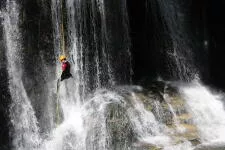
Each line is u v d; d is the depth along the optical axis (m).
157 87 13.22
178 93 12.86
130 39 13.89
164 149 10.09
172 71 15.03
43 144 10.96
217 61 15.69
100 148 10.23
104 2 12.98
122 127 10.46
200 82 15.34
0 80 11.20
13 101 11.24
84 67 12.38
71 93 11.93
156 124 11.28
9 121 11.09
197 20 16.06
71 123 10.93
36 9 11.79
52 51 11.91
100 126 10.42
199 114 11.96
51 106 11.59
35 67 11.68
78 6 12.39
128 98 11.84
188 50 15.61
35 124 11.36
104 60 12.92
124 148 10.18
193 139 10.72
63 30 12.09
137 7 14.41
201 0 16.08
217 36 15.81
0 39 11.37
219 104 12.72
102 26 12.91
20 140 11.09
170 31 15.35
